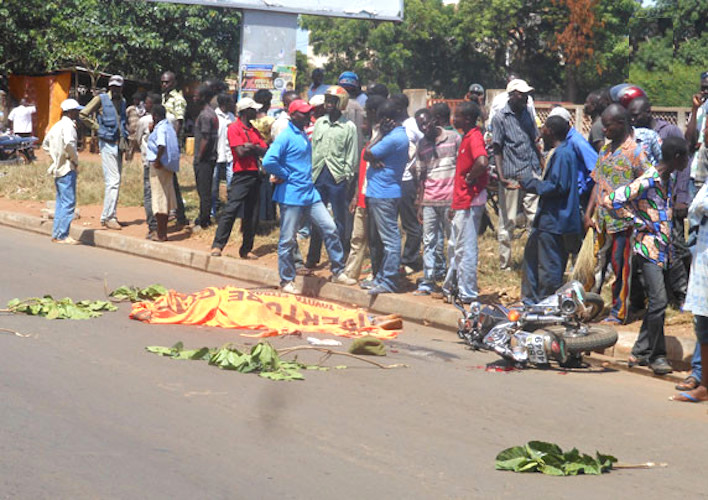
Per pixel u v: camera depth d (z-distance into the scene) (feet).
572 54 154.40
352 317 30.48
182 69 109.60
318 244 38.17
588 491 16.43
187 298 30.12
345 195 37.22
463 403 21.76
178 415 19.35
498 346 25.76
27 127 92.43
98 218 51.01
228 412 19.79
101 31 104.01
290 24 54.39
